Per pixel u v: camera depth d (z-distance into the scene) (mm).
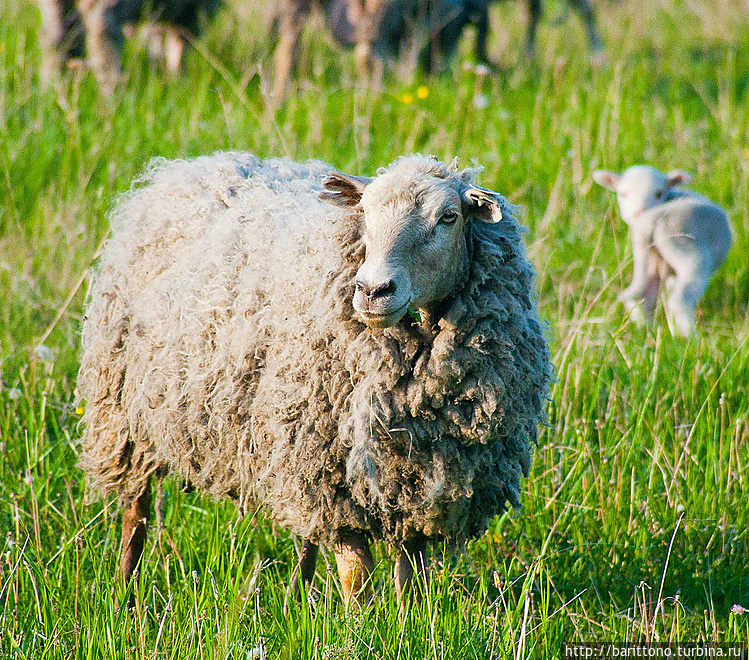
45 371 18828
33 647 12258
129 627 12742
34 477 16109
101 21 31938
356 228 12367
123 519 15375
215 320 13500
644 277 24016
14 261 22922
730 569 15273
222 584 13297
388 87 34938
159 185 15531
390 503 12648
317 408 12508
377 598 12977
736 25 51375
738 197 27594
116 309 14859
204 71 33094
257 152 26703
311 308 12539
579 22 51469
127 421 14789
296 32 35000
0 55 31391
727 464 16719
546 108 32938
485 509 13203
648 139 31281
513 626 12945
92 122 28766
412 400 12180
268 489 13164
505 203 12773
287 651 12109
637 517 16047
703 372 19031
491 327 12094
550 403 17734
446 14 39156
